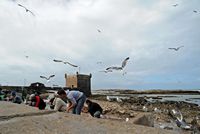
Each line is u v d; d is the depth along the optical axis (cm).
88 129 616
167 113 2522
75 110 1118
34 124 628
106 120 714
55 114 754
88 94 5100
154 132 627
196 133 1584
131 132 611
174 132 661
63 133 574
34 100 1345
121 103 3872
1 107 847
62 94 1165
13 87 3447
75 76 4872
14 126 604
